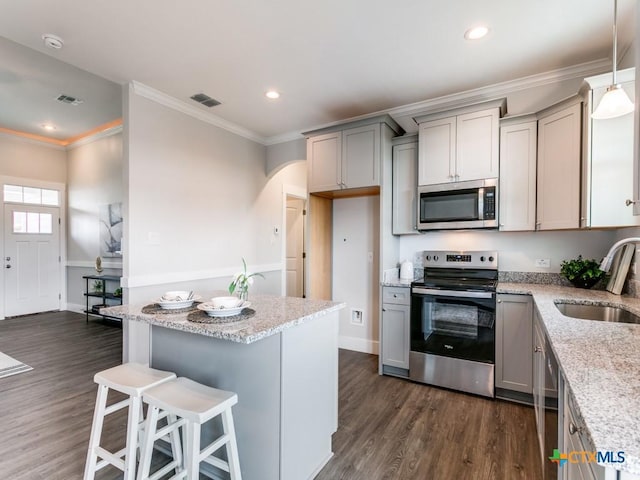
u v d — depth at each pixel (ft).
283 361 5.17
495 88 10.33
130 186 10.21
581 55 8.64
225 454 5.72
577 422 2.95
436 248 11.25
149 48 8.43
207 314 5.74
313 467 5.95
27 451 6.56
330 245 13.25
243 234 14.47
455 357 9.25
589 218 7.48
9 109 13.87
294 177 17.89
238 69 9.45
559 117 8.32
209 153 12.87
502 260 10.27
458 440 7.00
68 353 12.23
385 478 5.91
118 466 5.03
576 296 7.48
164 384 5.27
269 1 6.73
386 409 8.33
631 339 4.26
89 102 13.05
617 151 7.26
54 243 19.20
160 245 11.07
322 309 6.19
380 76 9.78
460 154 9.73
